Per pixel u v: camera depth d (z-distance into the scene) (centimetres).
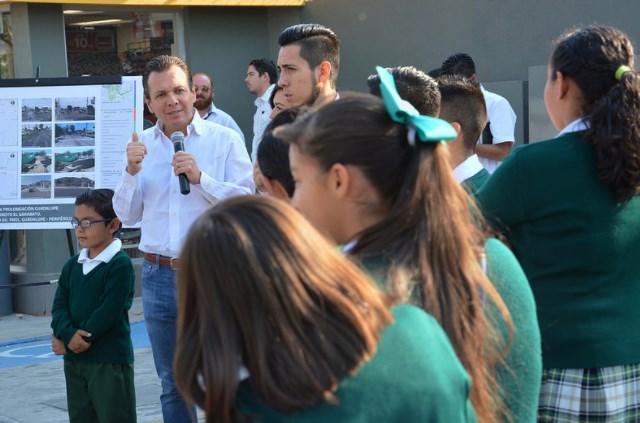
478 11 854
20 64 797
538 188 229
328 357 125
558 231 228
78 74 834
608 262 226
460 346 154
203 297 128
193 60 902
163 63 416
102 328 395
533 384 169
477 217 191
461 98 291
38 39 792
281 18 944
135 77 610
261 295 126
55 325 408
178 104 413
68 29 825
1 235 655
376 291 135
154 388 568
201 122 427
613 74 231
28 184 605
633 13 759
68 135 605
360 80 941
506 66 841
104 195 416
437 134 158
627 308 228
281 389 124
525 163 230
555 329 230
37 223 602
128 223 416
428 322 136
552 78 243
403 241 158
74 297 409
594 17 782
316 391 123
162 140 423
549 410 232
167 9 887
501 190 233
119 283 401
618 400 228
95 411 414
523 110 809
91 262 407
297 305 126
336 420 124
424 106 271
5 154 610
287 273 127
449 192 161
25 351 687
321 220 164
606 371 227
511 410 166
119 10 851
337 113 161
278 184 246
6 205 604
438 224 158
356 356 126
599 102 226
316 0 950
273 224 130
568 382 229
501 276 172
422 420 127
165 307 413
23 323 776
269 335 126
